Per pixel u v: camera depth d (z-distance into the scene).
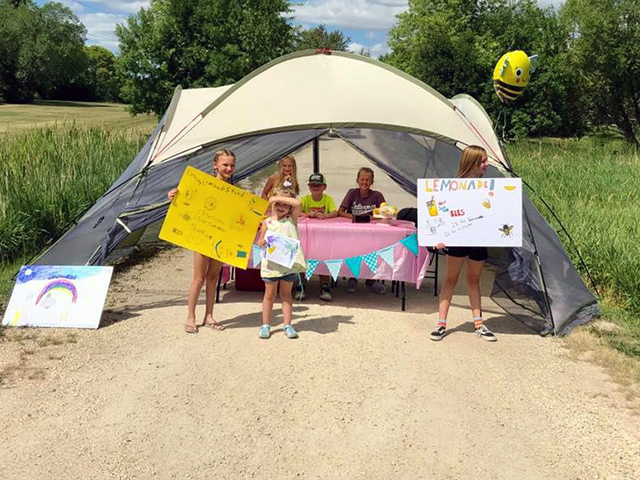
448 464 3.56
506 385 4.54
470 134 6.20
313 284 6.97
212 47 21.30
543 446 3.75
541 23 25.36
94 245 6.04
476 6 27.41
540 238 6.04
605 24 21.14
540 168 13.36
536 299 5.79
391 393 4.37
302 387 4.43
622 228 7.78
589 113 24.36
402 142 6.56
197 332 5.39
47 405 4.11
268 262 5.20
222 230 5.28
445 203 5.26
